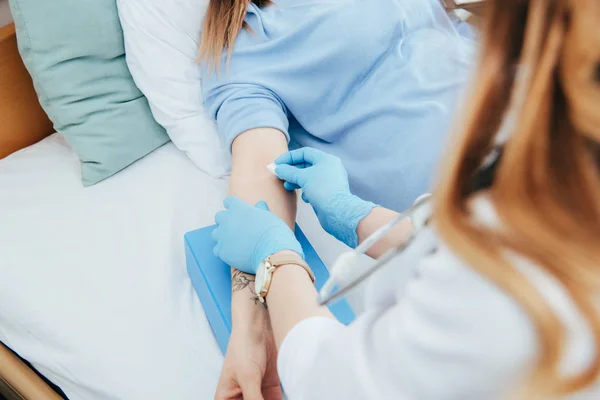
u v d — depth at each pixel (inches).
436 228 14.2
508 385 13.6
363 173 44.3
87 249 41.1
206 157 47.6
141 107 48.3
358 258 21.1
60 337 36.5
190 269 40.2
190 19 46.7
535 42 12.1
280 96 46.1
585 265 12.2
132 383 34.5
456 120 14.3
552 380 12.9
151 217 43.4
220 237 36.0
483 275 13.0
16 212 43.6
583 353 13.0
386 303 18.9
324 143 48.2
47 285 38.8
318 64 45.3
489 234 13.2
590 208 12.2
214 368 35.5
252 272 33.9
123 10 44.6
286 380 22.0
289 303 27.0
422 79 44.3
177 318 37.8
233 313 33.7
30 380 38.1
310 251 39.6
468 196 14.0
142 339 36.3
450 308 13.7
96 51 45.1
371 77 46.4
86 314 37.3
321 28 45.8
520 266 13.0
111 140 46.0
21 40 42.8
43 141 50.8
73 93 44.4
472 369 13.6
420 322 14.5
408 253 17.5
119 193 45.5
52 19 42.4
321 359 19.1
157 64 45.9
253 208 35.8
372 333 16.7
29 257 40.4
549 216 12.4
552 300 12.7
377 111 44.6
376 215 36.3
